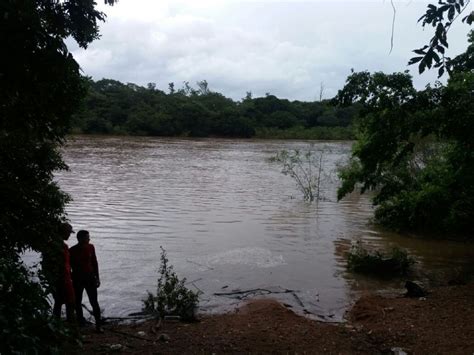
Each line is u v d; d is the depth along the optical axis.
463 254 14.38
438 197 14.53
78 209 19.30
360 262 12.23
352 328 8.00
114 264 12.11
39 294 5.10
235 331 7.74
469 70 12.44
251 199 23.64
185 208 20.38
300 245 14.91
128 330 7.93
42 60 5.38
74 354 6.61
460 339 7.10
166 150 55.97
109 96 101.38
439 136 11.54
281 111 111.31
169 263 12.40
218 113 98.00
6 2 4.95
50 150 6.63
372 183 15.98
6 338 4.17
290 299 10.12
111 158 42.84
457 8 4.59
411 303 9.14
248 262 12.80
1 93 5.48
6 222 5.95
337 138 96.94
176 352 6.84
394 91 10.80
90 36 6.07
